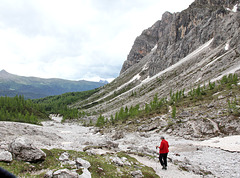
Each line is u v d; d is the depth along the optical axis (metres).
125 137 47.34
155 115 74.62
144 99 137.38
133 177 12.96
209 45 157.75
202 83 102.00
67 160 13.71
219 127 39.94
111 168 13.59
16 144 12.01
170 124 52.09
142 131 55.41
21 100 148.62
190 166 18.48
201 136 38.97
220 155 24.42
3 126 33.53
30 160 11.86
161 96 121.62
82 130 79.19
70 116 157.12
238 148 26.14
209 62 125.69
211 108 54.84
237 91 62.12
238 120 39.28
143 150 24.84
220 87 79.12
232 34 135.25
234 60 103.19
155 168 16.70
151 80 195.50
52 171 10.59
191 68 142.88
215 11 181.00
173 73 163.88
